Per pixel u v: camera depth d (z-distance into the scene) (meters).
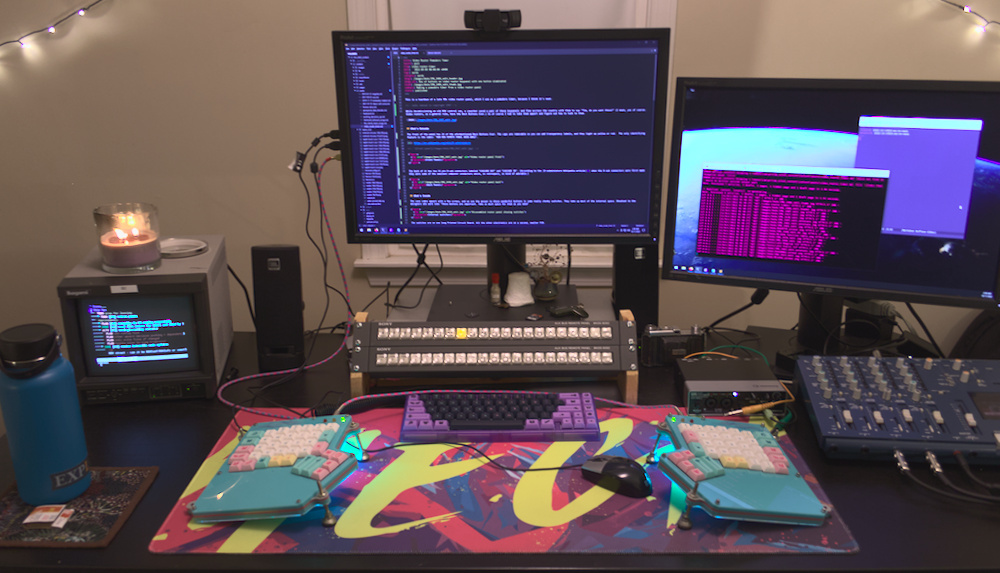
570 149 1.36
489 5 2.14
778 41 2.15
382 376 1.29
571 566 0.88
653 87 1.32
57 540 0.92
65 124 2.24
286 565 0.88
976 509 1.00
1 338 0.93
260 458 1.05
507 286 1.54
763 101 1.28
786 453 1.12
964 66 2.13
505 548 0.91
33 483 0.98
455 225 1.42
